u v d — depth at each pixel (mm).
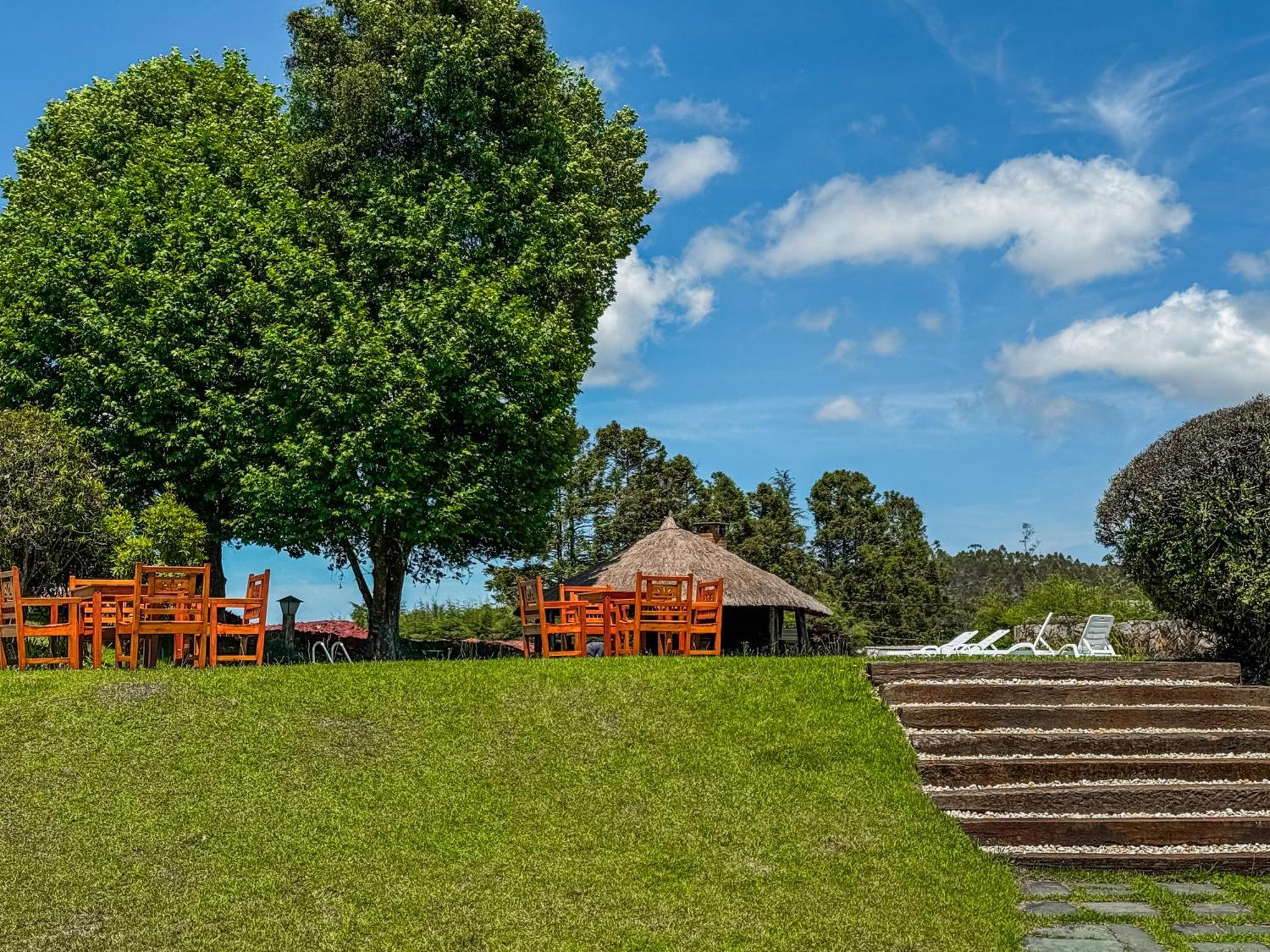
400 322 20109
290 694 10750
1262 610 13438
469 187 21328
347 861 7797
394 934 6844
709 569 25938
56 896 7180
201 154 22375
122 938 6727
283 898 7273
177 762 9211
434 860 7867
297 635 25719
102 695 10445
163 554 18922
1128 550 15047
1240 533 13734
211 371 20141
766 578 27500
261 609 13297
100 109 23031
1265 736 10125
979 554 95875
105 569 19344
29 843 7832
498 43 22031
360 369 19250
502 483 21859
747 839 8344
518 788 9109
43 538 17750
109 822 8203
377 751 9680
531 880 7598
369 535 22156
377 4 22109
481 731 10180
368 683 11172
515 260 22391
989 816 8984
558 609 18984
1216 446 14047
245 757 9383
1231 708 10750
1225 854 8422
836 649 30828
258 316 20094
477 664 12148
